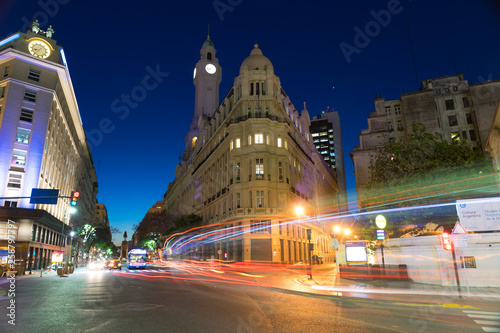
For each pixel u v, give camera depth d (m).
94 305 10.65
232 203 49.44
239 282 20.48
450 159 21.20
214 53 93.19
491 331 7.32
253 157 47.97
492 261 15.41
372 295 13.38
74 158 60.69
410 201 21.02
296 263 45.16
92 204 103.62
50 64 40.25
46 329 7.22
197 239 58.50
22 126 37.06
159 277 25.28
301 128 67.19
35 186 36.53
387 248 21.53
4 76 38.00
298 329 7.39
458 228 13.76
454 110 50.19
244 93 50.91
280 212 46.53
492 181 20.78
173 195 100.44
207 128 68.56
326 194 81.06
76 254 62.44
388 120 53.97
